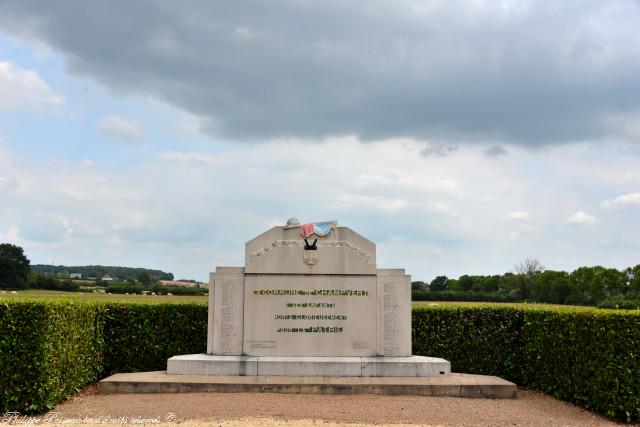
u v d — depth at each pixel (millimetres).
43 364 11617
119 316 16188
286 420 10656
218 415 11062
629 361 11594
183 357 14297
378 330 14734
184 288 63062
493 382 13664
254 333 14609
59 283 64562
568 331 13516
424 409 11844
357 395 13109
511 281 60562
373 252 14930
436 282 66562
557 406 12836
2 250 60906
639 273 52500
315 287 14742
